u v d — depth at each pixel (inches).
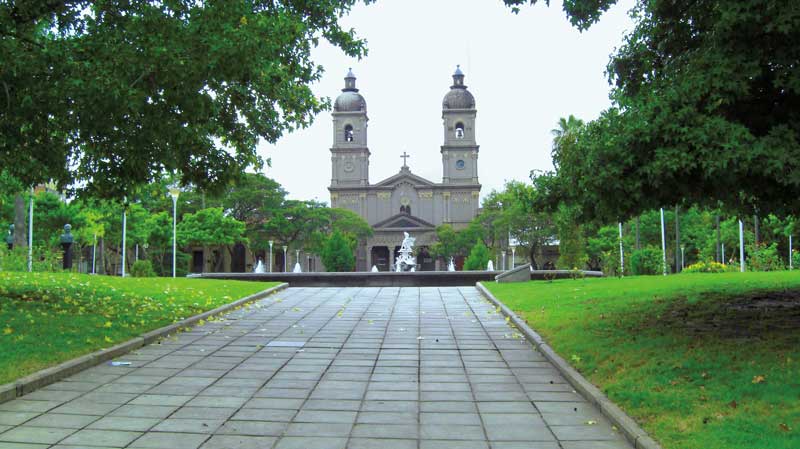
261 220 2827.3
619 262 1446.9
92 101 365.7
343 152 3580.2
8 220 1352.1
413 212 3563.0
